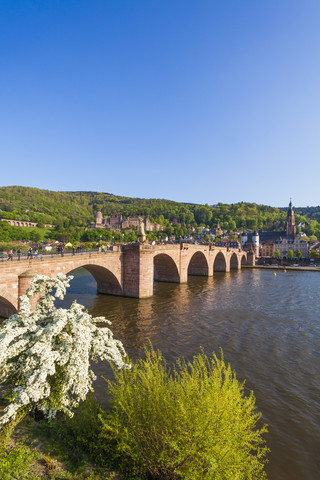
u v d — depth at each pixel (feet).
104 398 54.80
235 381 34.99
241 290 198.29
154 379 34.30
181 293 177.78
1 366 31.24
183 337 96.37
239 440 29.35
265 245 635.25
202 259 279.90
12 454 29.55
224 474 26.02
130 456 31.35
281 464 41.88
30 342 32.17
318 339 97.14
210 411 27.99
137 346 87.15
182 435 28.84
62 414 40.45
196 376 36.32
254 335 100.32
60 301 147.54
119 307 136.87
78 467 30.35
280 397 60.39
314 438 47.85
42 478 27.68
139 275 156.97
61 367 33.35
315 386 65.36
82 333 33.53
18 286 97.30
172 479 29.07
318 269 389.19
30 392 28.25
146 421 31.40
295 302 160.35
